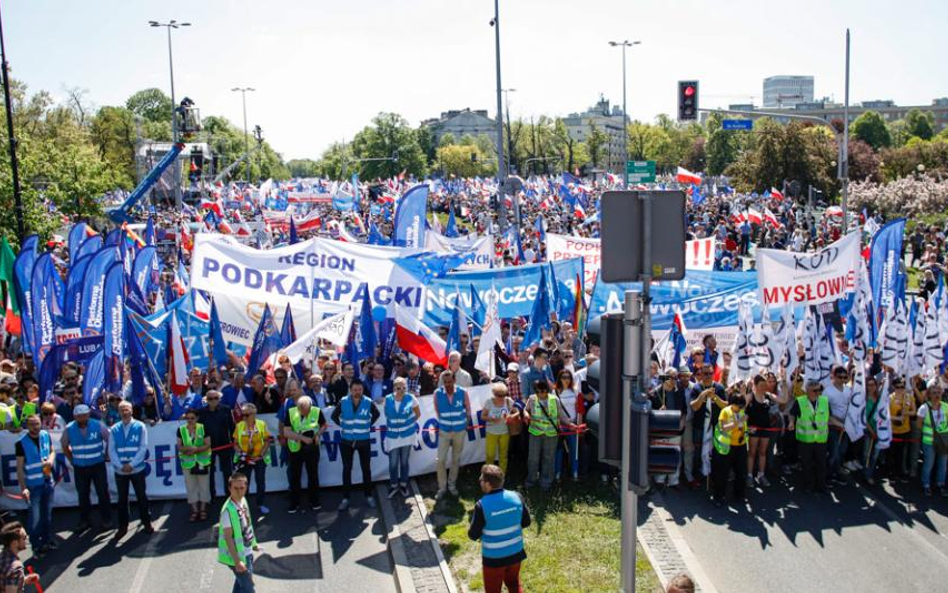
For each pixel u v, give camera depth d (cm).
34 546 1063
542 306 1523
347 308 1555
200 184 6569
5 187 2584
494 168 14950
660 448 643
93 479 1127
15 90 5100
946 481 1242
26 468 1049
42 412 1206
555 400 1222
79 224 2047
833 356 1284
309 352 1409
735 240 4028
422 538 1073
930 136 16125
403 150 14125
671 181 9069
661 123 18050
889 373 1288
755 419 1216
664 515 1148
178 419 1267
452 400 1203
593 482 1259
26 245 1644
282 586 967
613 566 966
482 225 4556
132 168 8800
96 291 1537
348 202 5319
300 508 1207
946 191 5350
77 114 8094
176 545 1085
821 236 3831
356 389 1194
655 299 1656
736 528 1105
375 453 1292
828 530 1098
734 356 1296
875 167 7525
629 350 638
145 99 14825
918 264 3584
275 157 15825
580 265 1767
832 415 1247
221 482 1245
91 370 1316
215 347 1415
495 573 806
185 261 2914
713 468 1186
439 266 1833
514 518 811
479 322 1655
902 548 1042
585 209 5878
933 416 1212
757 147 6862
